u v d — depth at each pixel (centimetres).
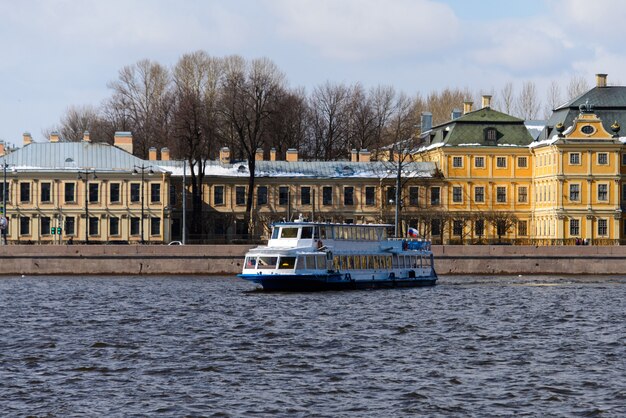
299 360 8775
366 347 9506
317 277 14612
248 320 11375
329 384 7781
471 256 18750
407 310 12444
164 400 7250
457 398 7338
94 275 18050
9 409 6988
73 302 13250
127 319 11481
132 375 8112
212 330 10600
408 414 6906
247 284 16125
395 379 7969
